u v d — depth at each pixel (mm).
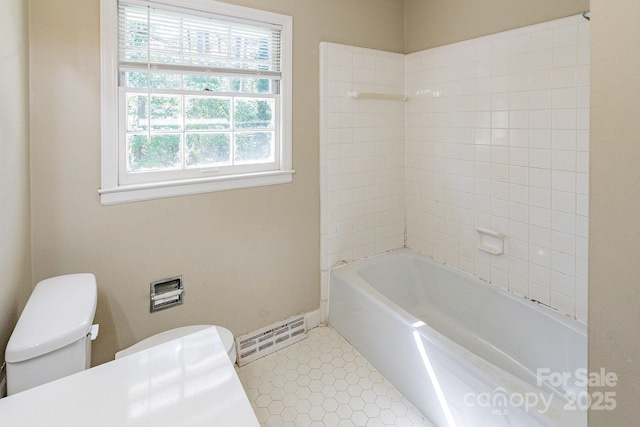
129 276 1869
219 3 1941
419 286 2779
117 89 1754
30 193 1585
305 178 2432
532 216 2076
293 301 2494
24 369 1052
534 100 2008
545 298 2049
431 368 1771
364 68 2586
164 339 1729
